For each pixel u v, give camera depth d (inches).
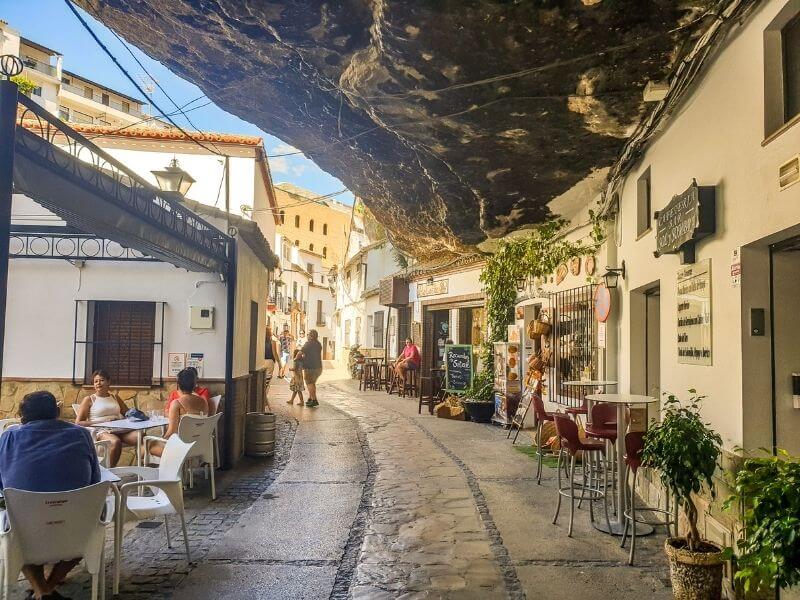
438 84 204.8
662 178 226.4
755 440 151.6
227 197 382.9
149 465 285.6
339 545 210.4
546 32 175.8
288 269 1471.5
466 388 536.4
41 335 333.7
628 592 169.5
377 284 922.1
